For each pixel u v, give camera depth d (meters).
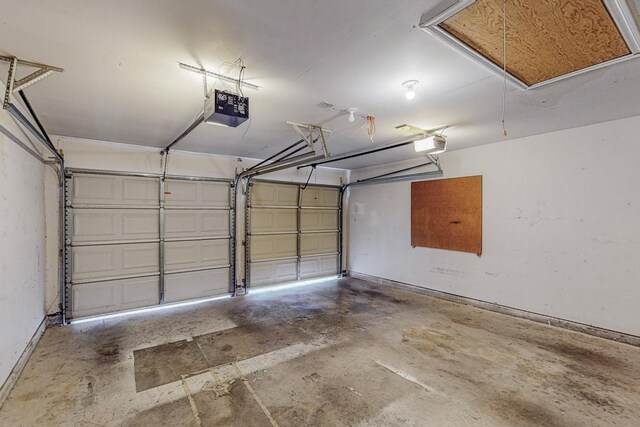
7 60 1.98
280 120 3.32
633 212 3.26
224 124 2.34
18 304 2.71
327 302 4.96
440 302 4.92
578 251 3.65
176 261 4.87
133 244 4.52
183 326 3.88
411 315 4.28
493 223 4.46
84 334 3.60
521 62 2.03
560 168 3.79
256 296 5.39
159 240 4.72
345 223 7.08
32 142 3.22
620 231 3.35
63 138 4.01
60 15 1.53
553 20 1.58
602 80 2.31
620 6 1.47
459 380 2.57
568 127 3.64
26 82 2.09
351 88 2.46
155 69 2.13
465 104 2.83
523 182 4.13
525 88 2.44
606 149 3.43
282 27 1.65
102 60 2.01
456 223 4.92
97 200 4.25
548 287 3.90
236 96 2.19
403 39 1.76
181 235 4.93
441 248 5.15
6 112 2.41
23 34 1.71
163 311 4.53
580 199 3.63
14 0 1.41
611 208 3.41
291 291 5.73
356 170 6.87
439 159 5.17
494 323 3.94
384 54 1.94
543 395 2.36
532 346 3.23
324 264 6.77
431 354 3.06
